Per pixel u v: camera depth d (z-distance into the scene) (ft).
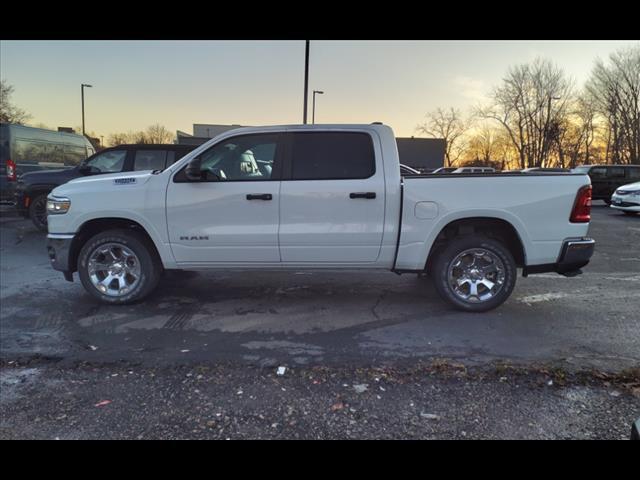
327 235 14.44
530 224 14.17
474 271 14.89
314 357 11.53
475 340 12.66
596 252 27.12
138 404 9.21
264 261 14.93
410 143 143.84
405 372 10.63
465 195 14.14
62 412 8.93
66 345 12.30
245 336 13.02
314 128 14.66
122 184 14.99
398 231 14.37
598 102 161.79
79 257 15.34
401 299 16.66
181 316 14.74
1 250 26.09
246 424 8.50
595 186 62.59
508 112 184.03
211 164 14.80
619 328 13.62
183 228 14.74
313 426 8.45
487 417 8.74
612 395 9.53
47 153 39.34
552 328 13.61
